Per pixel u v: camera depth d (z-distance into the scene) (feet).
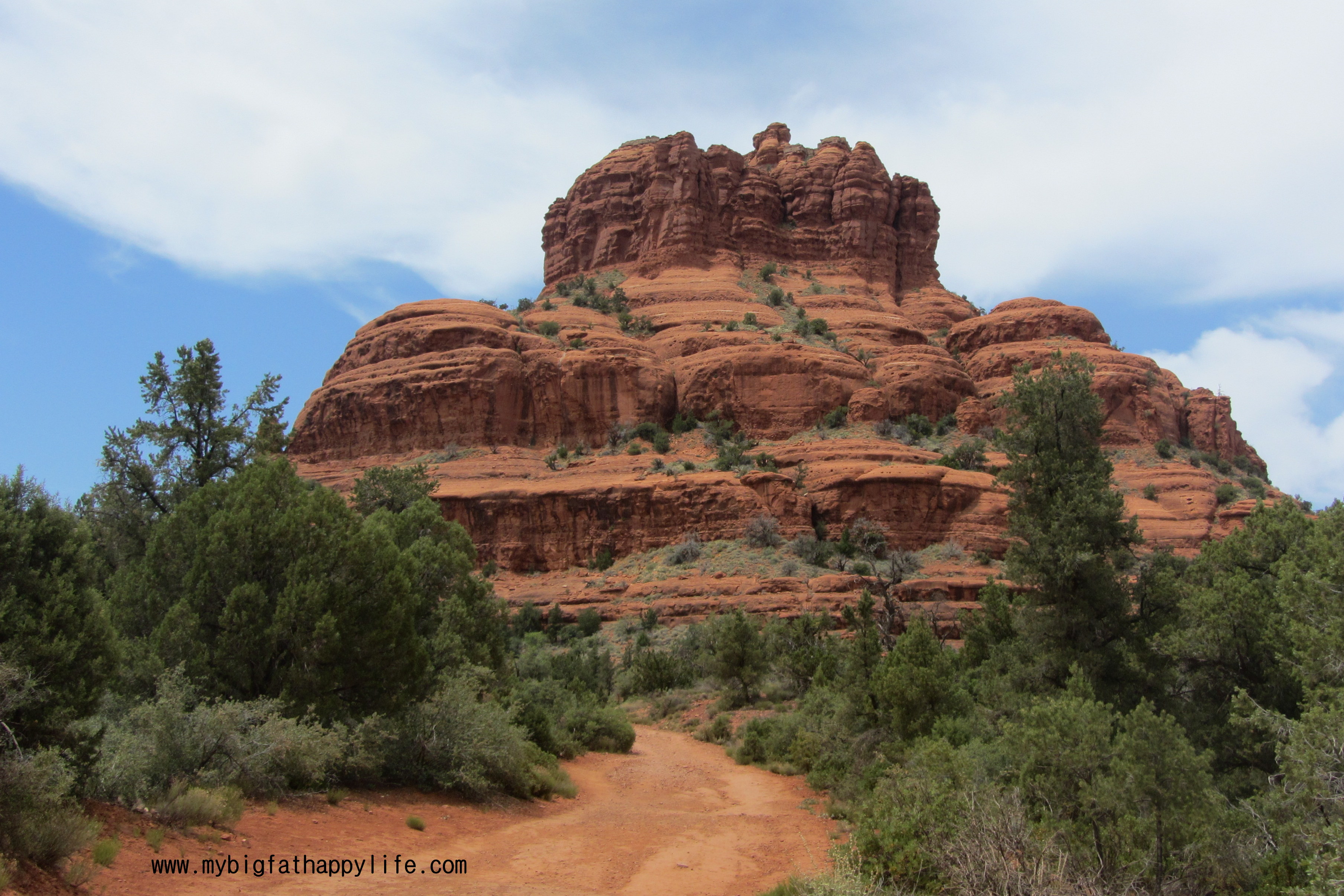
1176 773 44.70
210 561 62.39
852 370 331.16
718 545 255.50
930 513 258.16
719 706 151.94
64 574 44.24
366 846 48.01
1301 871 39.09
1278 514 87.61
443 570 103.09
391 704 66.49
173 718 48.57
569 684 143.23
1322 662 52.26
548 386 335.06
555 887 44.50
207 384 118.83
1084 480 92.58
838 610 211.61
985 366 365.61
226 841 43.29
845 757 89.25
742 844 61.00
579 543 271.49
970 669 109.19
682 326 373.20
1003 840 37.58
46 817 34.40
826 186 474.08
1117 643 87.81
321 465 336.70
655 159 451.94
